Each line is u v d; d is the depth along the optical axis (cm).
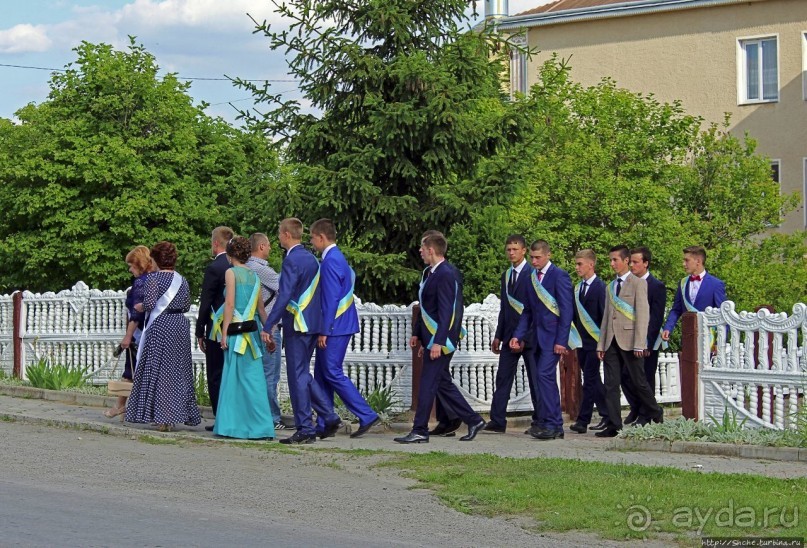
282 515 816
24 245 2392
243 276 1177
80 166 2359
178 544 706
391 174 1616
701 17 3062
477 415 1209
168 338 1201
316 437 1191
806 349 1123
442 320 1159
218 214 2448
